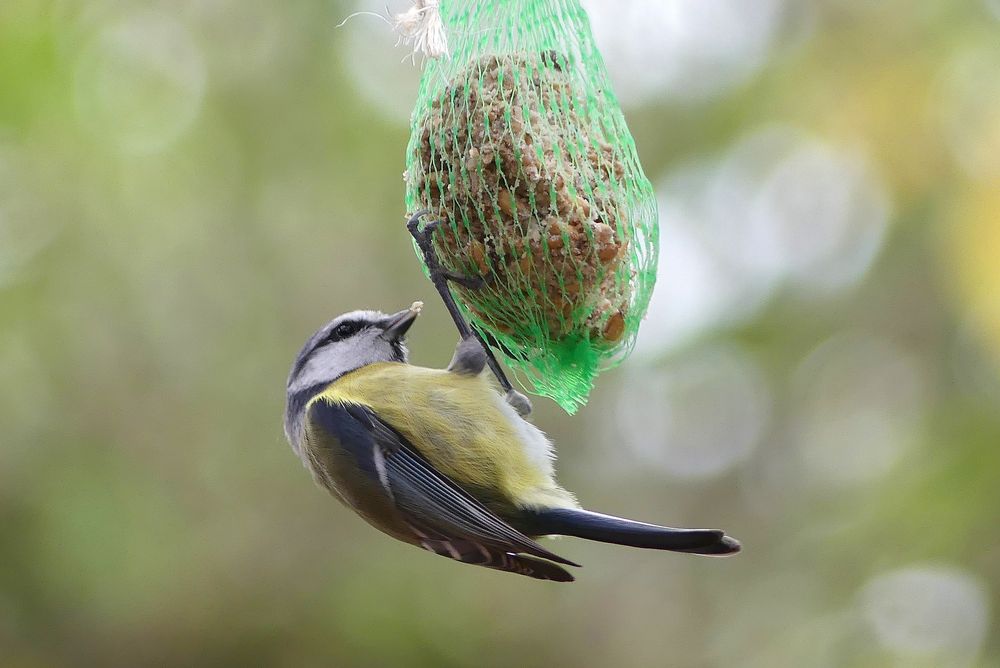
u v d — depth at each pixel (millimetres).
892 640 11766
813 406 14148
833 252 13625
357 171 14570
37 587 13867
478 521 6480
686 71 13523
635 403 15141
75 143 12805
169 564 14039
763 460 14922
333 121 14398
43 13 11977
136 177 13766
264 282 14422
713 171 13695
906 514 11617
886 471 12312
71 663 14016
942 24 12180
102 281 13898
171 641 14250
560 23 6984
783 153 13406
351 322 7605
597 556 15492
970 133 12016
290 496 14438
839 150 12711
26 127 12336
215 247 14328
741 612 14695
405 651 14438
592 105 6898
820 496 13922
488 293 6875
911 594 11789
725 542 6176
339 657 14500
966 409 11977
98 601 13922
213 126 14164
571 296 6715
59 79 12164
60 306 13867
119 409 14047
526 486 6723
